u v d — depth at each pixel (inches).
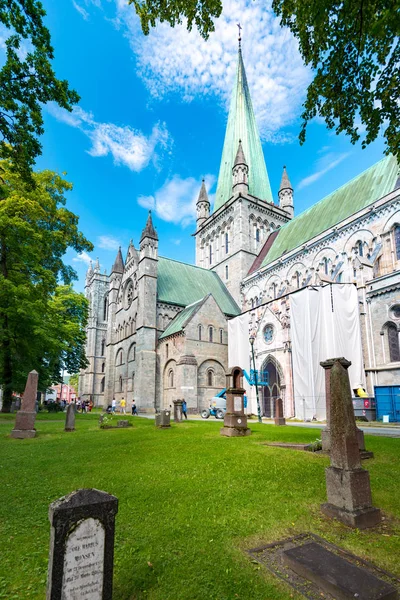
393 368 1146.0
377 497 310.3
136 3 444.8
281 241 2151.8
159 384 1847.9
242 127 2691.9
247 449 502.3
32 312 1054.4
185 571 199.8
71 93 583.2
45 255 1214.9
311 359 1315.2
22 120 568.4
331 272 1608.0
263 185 2637.8
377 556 213.0
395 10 295.7
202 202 2898.6
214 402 1461.6
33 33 520.1
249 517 270.8
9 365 1284.4
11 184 1115.9
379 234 1411.2
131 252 2271.2
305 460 430.9
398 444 535.8
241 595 179.0
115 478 376.5
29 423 705.6
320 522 262.5
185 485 345.4
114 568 203.9
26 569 205.8
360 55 405.7
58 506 148.3
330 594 176.4
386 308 1205.7
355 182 1764.3
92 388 3184.1
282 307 1504.7
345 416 281.7
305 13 390.0
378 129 445.1
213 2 421.1
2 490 344.2
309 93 461.7
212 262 2647.6
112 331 2406.5
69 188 1462.8
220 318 1866.4
